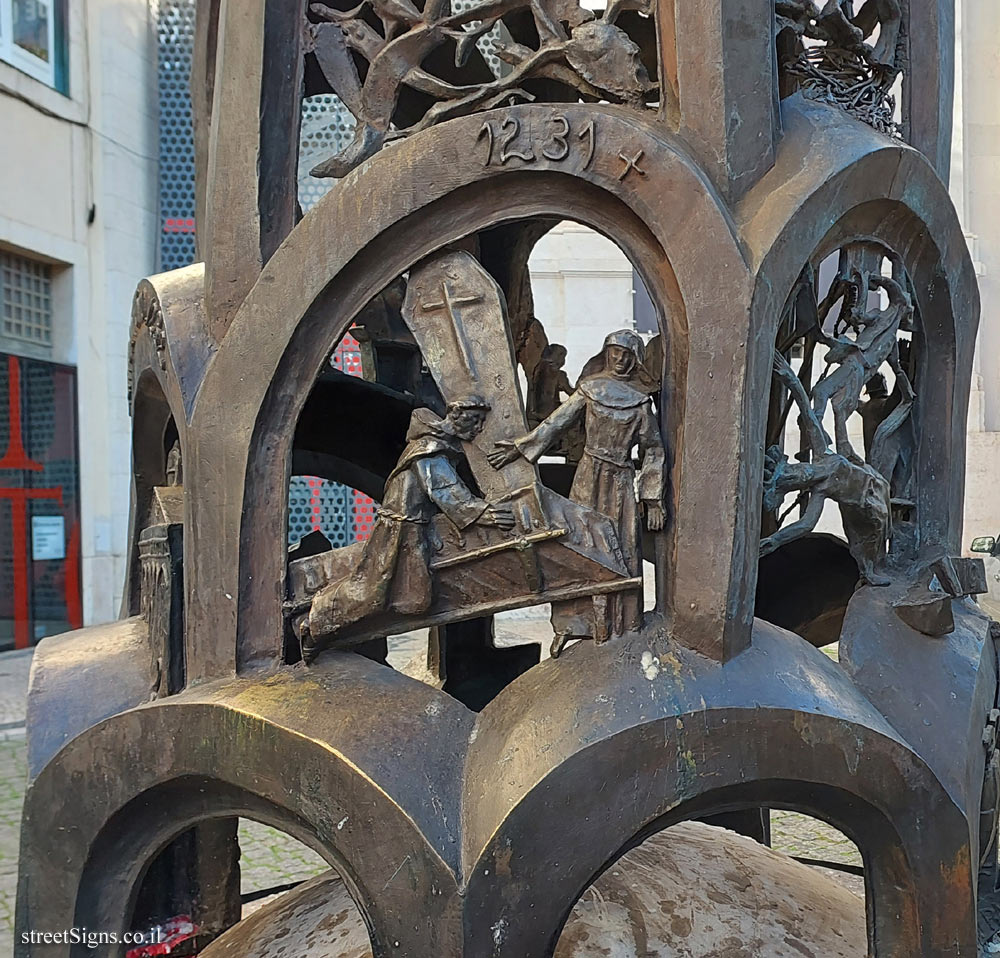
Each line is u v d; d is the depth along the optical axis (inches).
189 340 44.5
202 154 56.1
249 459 41.4
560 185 39.5
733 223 38.1
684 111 39.6
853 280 47.1
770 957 45.6
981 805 46.7
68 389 247.9
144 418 57.6
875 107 49.1
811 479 43.9
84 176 244.4
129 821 44.0
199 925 61.9
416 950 35.9
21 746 162.1
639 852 52.9
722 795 37.9
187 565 42.5
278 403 41.7
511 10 42.9
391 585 39.8
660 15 40.8
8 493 248.4
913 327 51.4
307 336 41.3
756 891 51.0
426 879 35.5
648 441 39.0
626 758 36.1
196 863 61.8
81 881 44.1
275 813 40.1
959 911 41.1
